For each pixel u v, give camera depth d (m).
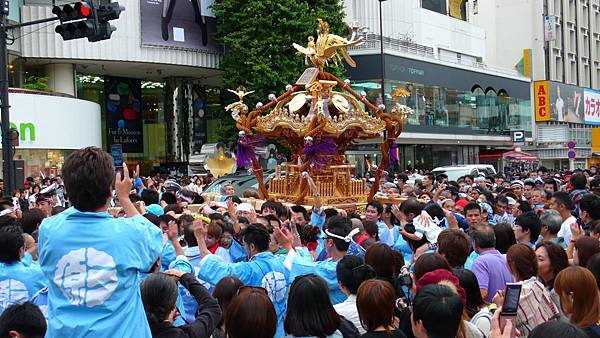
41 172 25.66
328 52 12.91
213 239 7.94
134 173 9.24
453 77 47.88
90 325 3.69
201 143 42.91
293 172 13.40
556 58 69.38
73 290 3.72
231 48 36.41
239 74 35.28
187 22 36.56
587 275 4.68
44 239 3.86
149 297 4.29
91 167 3.81
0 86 15.50
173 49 36.06
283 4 34.81
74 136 30.20
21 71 33.50
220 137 36.25
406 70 42.38
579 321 4.64
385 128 13.56
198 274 6.28
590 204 9.14
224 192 16.53
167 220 7.72
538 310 5.11
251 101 34.66
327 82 12.66
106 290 3.74
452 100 47.72
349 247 7.28
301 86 13.14
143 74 40.47
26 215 8.52
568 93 65.69
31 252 7.25
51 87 34.81
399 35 46.34
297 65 34.59
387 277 6.01
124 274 3.82
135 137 42.56
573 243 7.09
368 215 10.35
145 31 35.06
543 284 5.71
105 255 3.77
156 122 45.47
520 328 5.12
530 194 14.45
